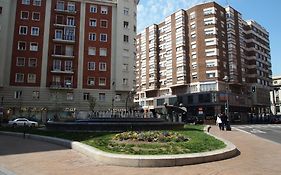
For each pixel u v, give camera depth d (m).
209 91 54.06
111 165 8.31
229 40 61.19
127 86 49.19
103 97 48.03
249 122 58.50
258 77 69.75
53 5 48.19
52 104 45.53
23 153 10.58
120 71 49.06
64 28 47.97
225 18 62.31
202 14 60.00
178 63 62.22
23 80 44.88
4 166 8.31
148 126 18.73
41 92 45.38
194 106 56.12
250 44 69.81
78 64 47.78
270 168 8.08
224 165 8.44
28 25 46.44
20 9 46.47
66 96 46.53
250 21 70.94
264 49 75.31
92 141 11.91
